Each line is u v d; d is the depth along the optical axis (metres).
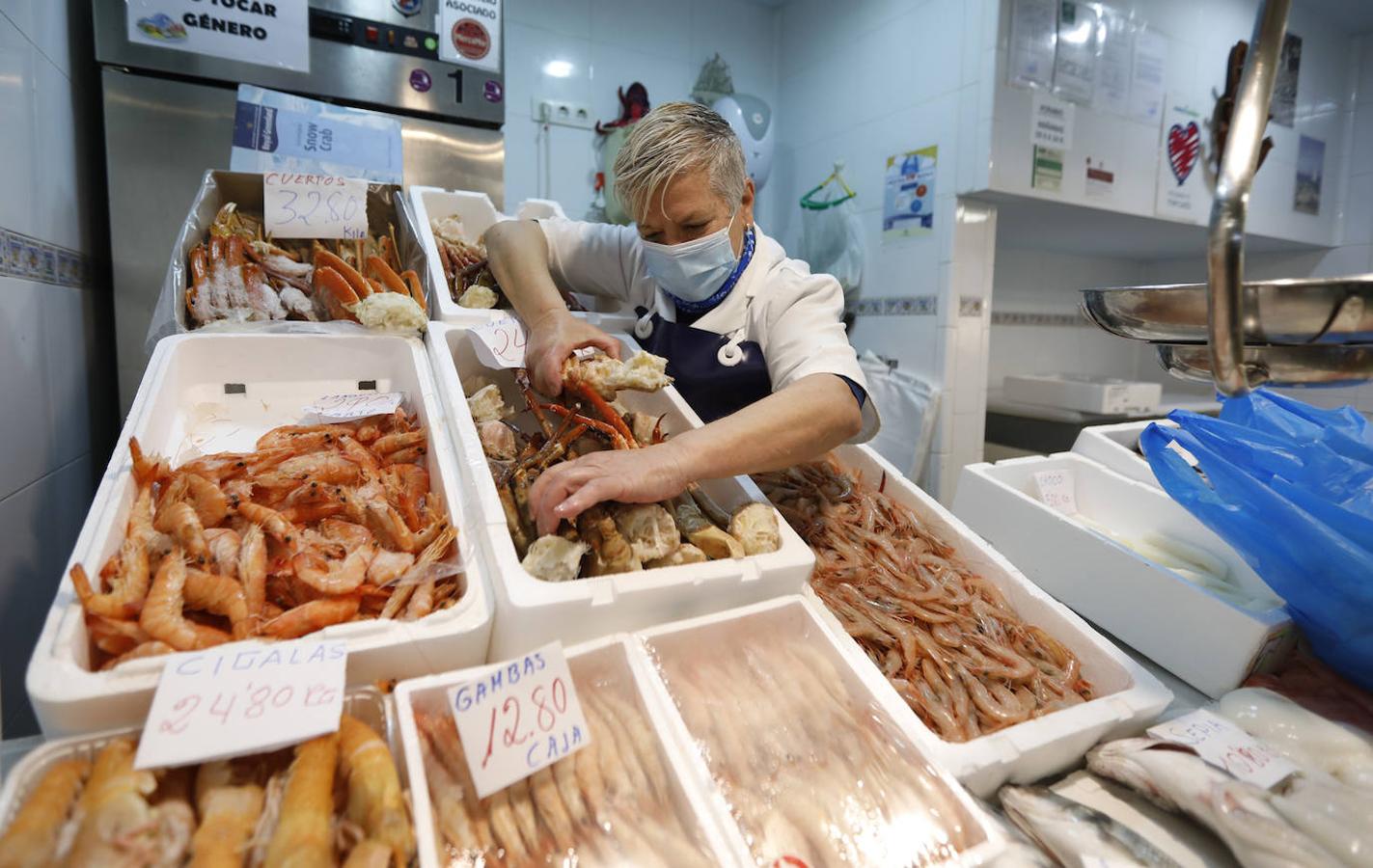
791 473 1.40
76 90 1.78
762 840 0.66
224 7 1.92
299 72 2.05
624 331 1.43
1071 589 1.29
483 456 0.93
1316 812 0.72
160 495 0.87
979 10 2.56
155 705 0.57
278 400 1.13
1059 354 4.15
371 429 1.08
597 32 3.20
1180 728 0.84
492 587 0.77
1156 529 1.44
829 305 1.24
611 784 0.68
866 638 1.00
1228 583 1.28
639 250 1.48
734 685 0.81
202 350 1.08
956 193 2.70
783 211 3.77
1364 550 0.90
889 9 2.98
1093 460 1.65
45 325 1.51
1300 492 0.95
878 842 0.66
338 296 1.29
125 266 1.87
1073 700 0.95
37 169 1.49
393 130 1.78
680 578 0.82
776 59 3.74
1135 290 0.74
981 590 1.16
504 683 0.68
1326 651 0.99
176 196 1.92
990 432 3.44
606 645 0.78
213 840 0.53
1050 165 2.71
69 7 1.75
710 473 0.91
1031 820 0.76
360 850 0.54
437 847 0.57
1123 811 0.79
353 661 0.68
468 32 2.29
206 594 0.72
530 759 0.66
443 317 1.28
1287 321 0.60
